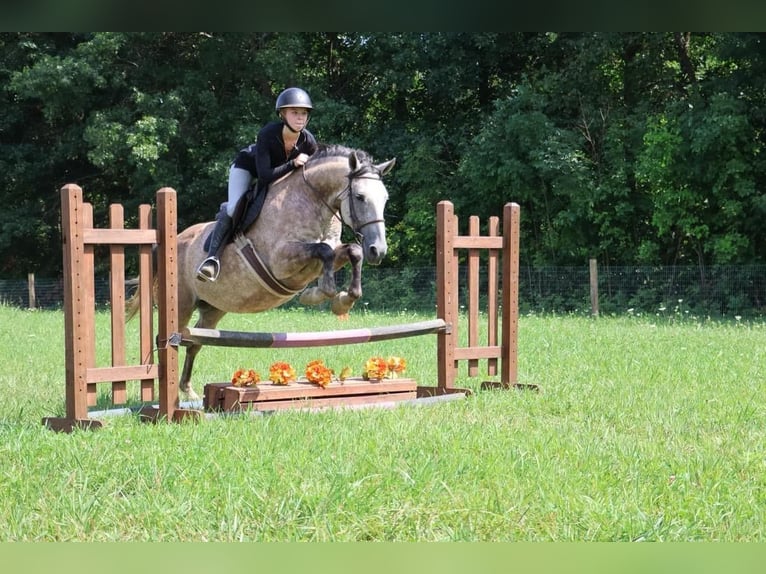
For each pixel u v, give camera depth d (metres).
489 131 23.59
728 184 21.41
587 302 21.56
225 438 5.88
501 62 26.86
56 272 30.12
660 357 10.90
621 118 23.27
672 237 23.47
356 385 7.60
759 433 6.37
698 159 20.92
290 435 5.96
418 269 23.33
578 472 5.08
